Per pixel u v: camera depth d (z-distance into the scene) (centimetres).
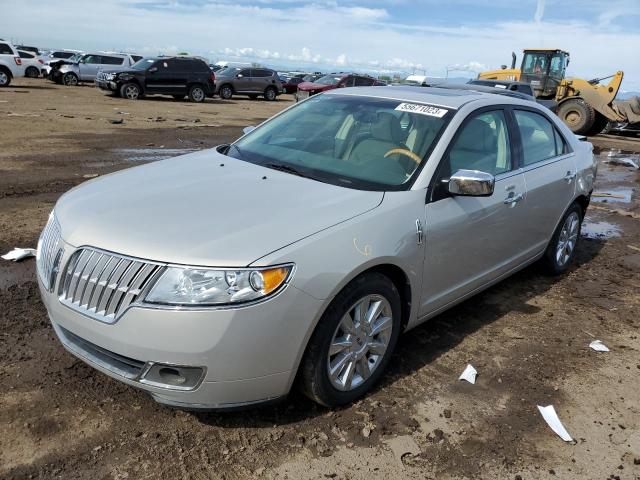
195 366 255
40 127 1305
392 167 355
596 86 2064
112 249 264
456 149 372
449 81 1894
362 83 2914
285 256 264
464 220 365
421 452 284
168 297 251
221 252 258
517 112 457
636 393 353
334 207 305
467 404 327
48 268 294
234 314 252
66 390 307
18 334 359
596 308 479
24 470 251
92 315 264
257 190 322
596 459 290
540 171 464
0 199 661
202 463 264
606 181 1112
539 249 498
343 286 284
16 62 2595
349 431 294
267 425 293
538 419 319
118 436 276
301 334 271
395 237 311
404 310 346
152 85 2488
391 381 343
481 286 421
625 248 657
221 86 3016
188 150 1104
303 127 418
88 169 865
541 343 409
